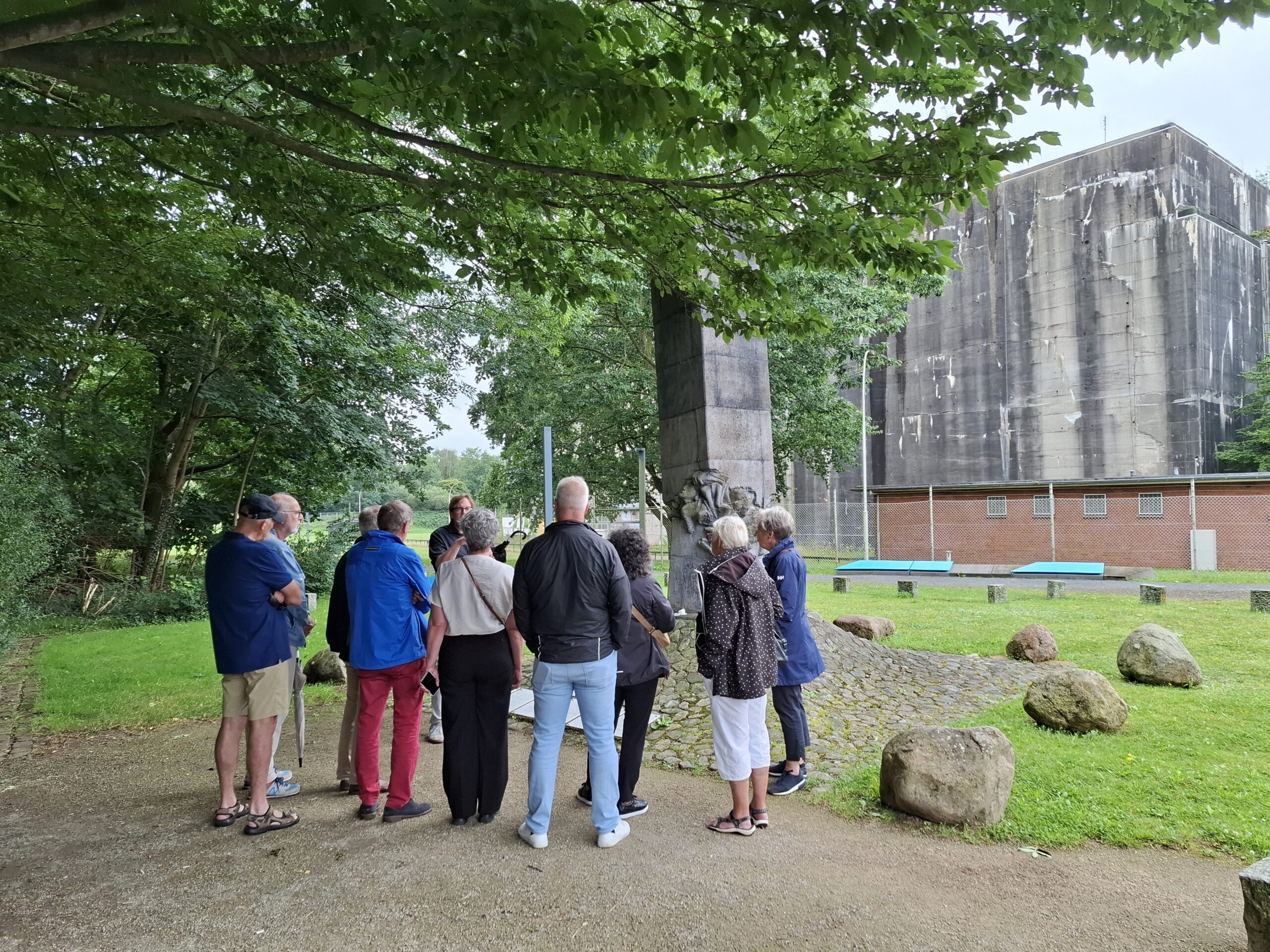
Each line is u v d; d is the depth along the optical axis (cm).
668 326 842
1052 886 322
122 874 343
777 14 297
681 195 482
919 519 2736
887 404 4231
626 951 275
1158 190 3419
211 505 1905
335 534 2000
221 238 760
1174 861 344
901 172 416
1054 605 1316
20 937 288
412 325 1755
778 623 452
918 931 286
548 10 253
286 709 404
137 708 707
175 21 278
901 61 327
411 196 504
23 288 645
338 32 321
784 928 289
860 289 1686
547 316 1450
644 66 322
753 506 781
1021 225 3781
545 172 423
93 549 1672
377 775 410
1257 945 239
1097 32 330
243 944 283
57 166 529
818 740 536
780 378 1836
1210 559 2175
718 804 428
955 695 659
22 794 466
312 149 423
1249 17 308
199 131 478
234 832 392
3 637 1000
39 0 244
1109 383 3528
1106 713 523
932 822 389
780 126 441
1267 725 536
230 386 1590
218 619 387
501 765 402
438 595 394
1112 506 2366
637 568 411
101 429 1523
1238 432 3344
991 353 3869
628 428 2133
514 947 278
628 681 399
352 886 328
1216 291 3419
